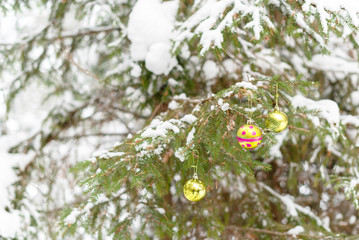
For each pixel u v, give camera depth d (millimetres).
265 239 3385
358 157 3254
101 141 4215
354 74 3736
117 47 3279
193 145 1899
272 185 4555
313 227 3354
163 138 1897
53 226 3498
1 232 3072
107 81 3307
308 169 4391
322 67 3770
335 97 3969
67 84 4102
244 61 3229
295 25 2150
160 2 3131
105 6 3553
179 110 2590
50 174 3795
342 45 3869
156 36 2938
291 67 3465
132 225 2781
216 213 3436
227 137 1941
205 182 2057
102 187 1955
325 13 1835
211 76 3334
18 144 3814
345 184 2828
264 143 2072
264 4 2006
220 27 2021
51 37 3736
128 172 1936
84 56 4332
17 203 3436
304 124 3195
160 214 2883
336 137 2709
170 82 3064
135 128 4059
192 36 2266
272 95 2158
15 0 3611
